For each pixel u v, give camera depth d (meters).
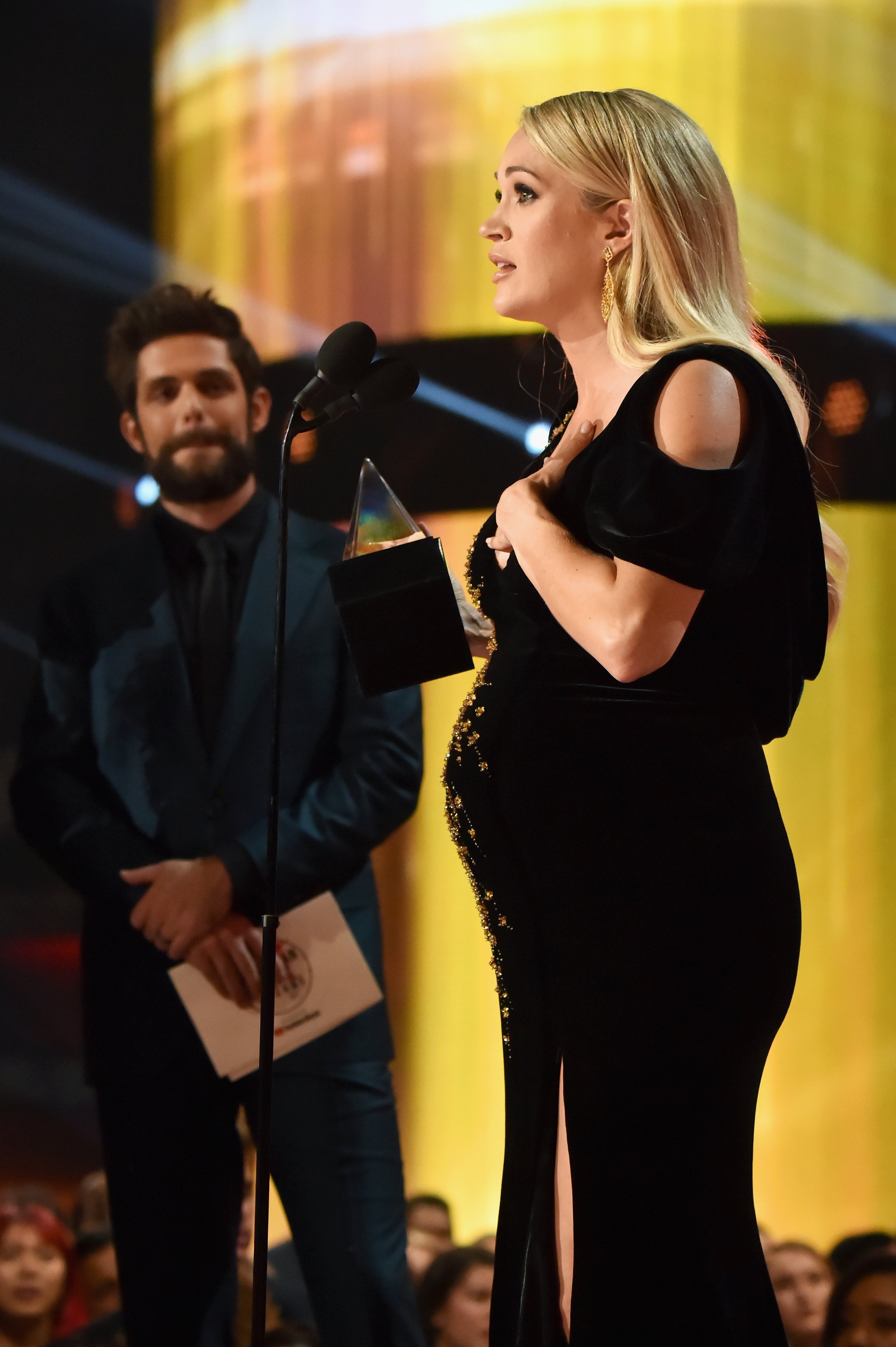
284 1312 11.91
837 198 13.99
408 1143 14.07
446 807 6.84
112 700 10.49
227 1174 10.05
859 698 13.98
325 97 14.95
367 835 10.16
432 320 14.66
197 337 10.96
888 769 13.91
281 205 15.16
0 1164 16.06
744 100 14.04
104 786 10.60
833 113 13.95
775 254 14.08
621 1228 5.96
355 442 14.71
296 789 10.30
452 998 14.12
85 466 18.05
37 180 17.95
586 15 14.21
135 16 17.61
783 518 6.18
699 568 5.65
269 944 7.00
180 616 10.71
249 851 9.92
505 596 6.75
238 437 10.88
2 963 16.80
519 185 6.96
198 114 15.62
